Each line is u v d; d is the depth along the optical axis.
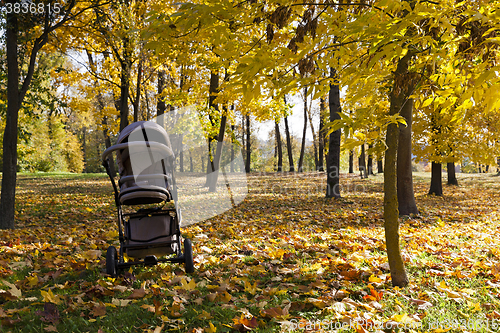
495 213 10.24
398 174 9.82
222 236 6.53
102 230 7.00
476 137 15.52
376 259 4.68
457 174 33.19
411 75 3.24
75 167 47.34
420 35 2.80
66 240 5.96
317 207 11.25
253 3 2.96
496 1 2.53
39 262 4.71
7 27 7.69
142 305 3.12
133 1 12.39
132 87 17.78
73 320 2.98
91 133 50.25
